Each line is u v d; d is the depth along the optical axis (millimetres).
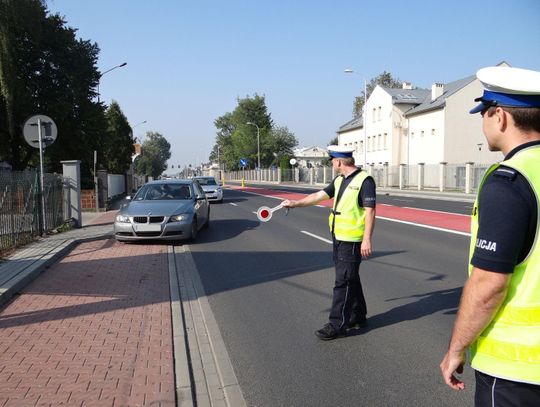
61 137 32500
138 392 3830
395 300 6531
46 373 4188
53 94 31406
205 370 4410
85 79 33531
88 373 4188
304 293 7020
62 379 4066
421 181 39875
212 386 4094
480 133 46656
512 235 1755
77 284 7477
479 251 1830
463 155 46469
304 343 5020
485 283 1807
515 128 1918
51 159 33781
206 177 28031
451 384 2098
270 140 92938
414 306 6234
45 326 5457
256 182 82812
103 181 22359
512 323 1833
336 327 5062
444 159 46062
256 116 103250
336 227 5059
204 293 7086
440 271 8273
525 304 1812
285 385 4066
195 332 5422
